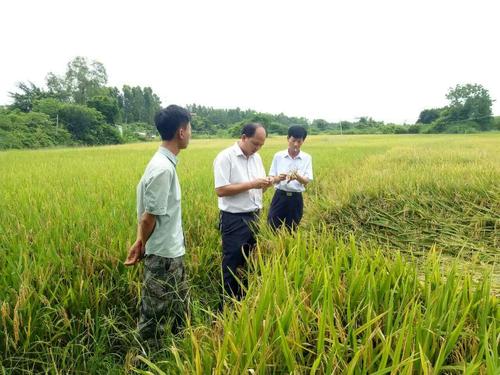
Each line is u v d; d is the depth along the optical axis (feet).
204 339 6.75
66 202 18.39
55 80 224.33
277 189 17.72
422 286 7.93
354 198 19.58
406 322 6.07
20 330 8.82
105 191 21.93
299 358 5.86
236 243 12.44
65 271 10.94
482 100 258.57
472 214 17.46
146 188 8.68
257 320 6.22
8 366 8.63
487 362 5.06
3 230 14.07
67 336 9.55
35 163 46.52
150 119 301.84
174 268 9.50
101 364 9.11
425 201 18.58
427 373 5.06
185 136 9.19
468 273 8.70
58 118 172.04
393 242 15.98
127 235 13.34
